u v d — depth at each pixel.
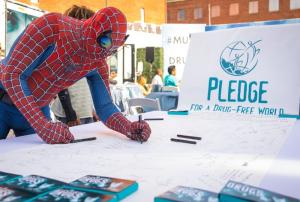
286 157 0.70
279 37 1.45
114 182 0.49
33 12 2.77
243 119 1.30
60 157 0.72
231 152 0.76
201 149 0.80
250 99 1.45
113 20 0.86
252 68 1.46
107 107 1.11
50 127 0.89
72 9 1.36
